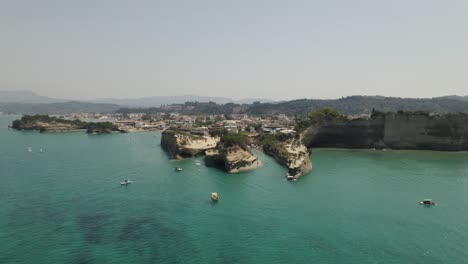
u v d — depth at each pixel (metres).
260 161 140.12
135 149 185.25
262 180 104.88
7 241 58.38
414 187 95.81
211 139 190.62
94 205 78.00
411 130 180.88
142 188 93.88
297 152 142.25
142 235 61.75
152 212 73.75
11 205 76.94
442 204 80.69
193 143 168.50
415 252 56.16
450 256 54.91
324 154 162.25
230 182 102.06
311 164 128.75
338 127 189.00
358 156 155.62
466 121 175.00
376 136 185.12
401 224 67.81
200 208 76.75
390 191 91.50
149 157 154.50
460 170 121.88
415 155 159.25
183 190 92.12
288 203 80.50
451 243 59.50
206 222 68.25
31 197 83.25
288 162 126.62
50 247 56.44
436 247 57.97
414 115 180.62
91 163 133.88
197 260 52.91
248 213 73.44
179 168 121.06
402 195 87.75
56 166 125.38
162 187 95.25
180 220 69.25
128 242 58.78
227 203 80.31
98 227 65.06
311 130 188.62
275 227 65.81
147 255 54.25
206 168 126.69
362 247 57.72
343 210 75.62
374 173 115.69
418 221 69.50
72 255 53.84
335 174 113.81
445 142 175.62
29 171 114.62
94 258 53.06
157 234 62.22
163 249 56.38
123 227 65.25
